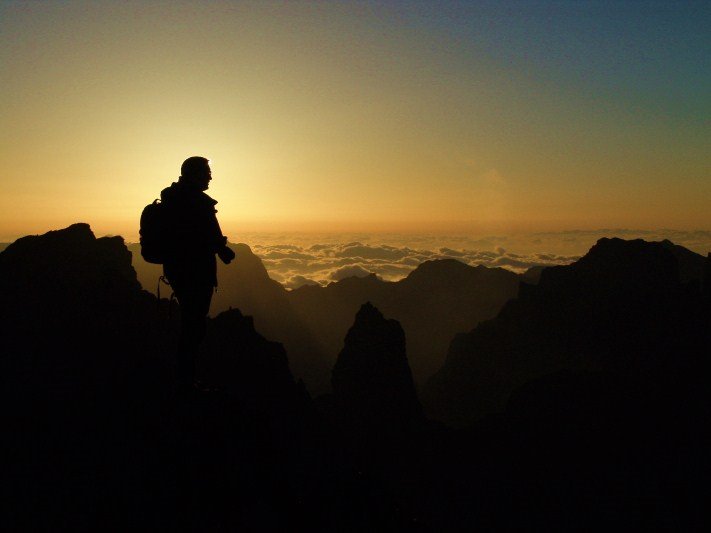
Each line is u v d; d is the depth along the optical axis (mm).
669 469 68312
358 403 87000
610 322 119750
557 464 74938
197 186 7602
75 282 28281
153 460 7305
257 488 7625
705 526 58844
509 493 72000
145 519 6434
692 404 80875
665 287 120812
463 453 81750
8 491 6375
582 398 85750
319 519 8617
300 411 47000
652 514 62438
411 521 11625
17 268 31484
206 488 7129
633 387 87375
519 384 126500
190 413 8016
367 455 77250
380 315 94250
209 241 7430
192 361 8156
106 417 8133
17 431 7602
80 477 6828
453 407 131125
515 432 83562
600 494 67438
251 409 9156
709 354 95375
